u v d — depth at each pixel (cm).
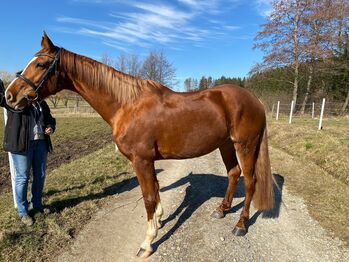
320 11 2378
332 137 897
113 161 724
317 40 2481
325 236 378
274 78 2869
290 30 2520
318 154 770
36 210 414
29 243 344
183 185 566
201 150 355
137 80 339
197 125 339
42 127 386
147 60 3209
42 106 388
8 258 316
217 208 433
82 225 396
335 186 543
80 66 326
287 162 715
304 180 583
